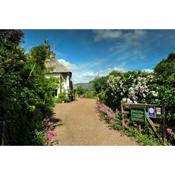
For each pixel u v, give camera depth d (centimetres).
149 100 896
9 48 676
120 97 1115
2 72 571
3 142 502
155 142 691
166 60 1234
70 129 898
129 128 823
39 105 959
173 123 731
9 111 549
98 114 1252
